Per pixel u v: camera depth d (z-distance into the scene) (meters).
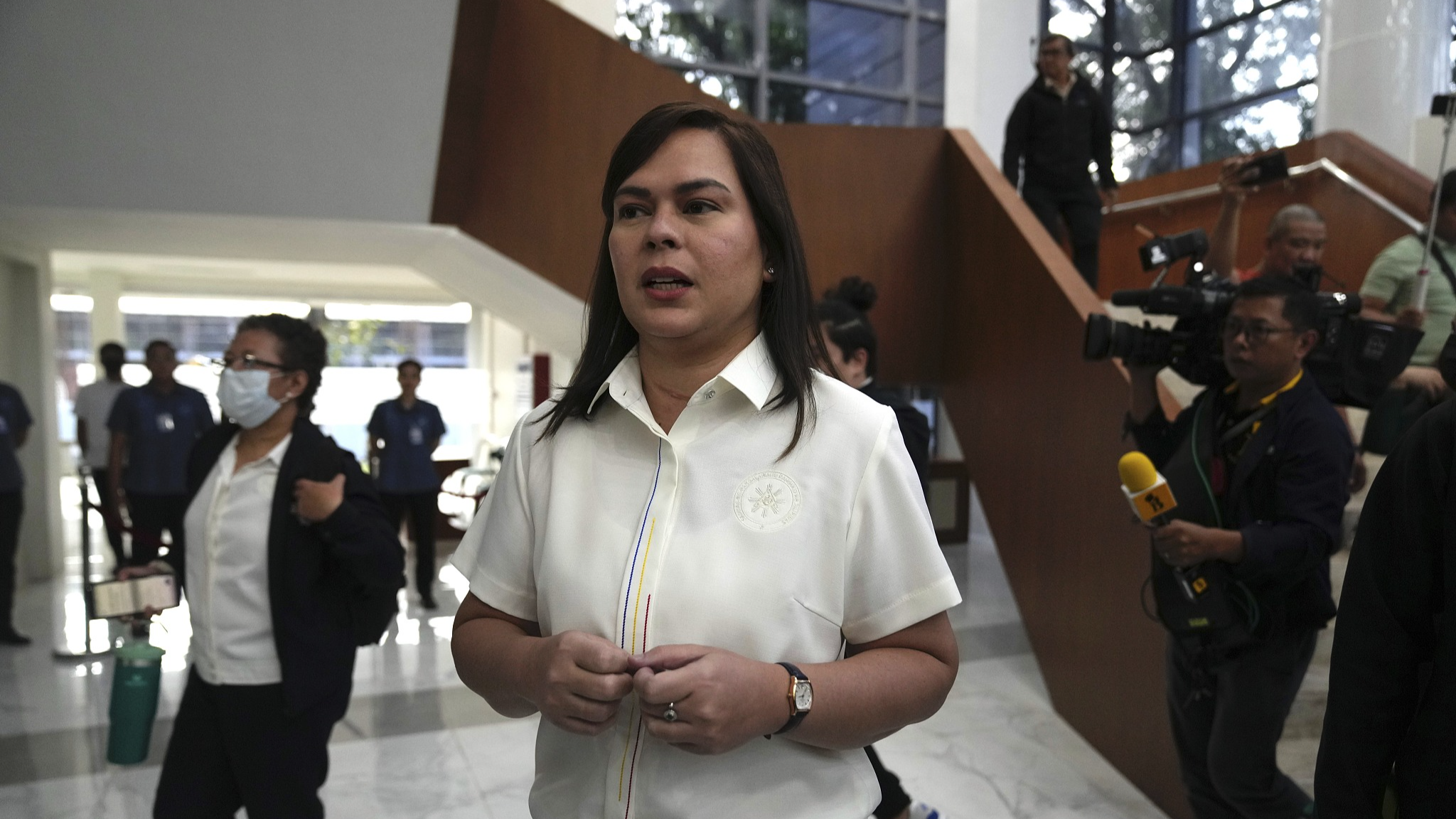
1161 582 2.08
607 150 4.60
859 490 0.89
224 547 1.87
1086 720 3.27
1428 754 1.05
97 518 8.45
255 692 1.86
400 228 4.69
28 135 3.91
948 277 4.91
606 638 0.87
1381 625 1.12
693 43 9.04
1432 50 4.87
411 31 3.98
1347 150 4.57
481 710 3.60
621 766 0.88
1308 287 2.23
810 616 0.87
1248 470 2.03
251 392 1.84
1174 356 2.28
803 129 4.95
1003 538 4.02
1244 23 9.06
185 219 4.50
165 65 3.83
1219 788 2.08
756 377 0.92
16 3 3.53
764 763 0.87
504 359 12.42
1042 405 3.68
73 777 2.99
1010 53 9.80
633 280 0.89
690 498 0.88
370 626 1.98
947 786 2.94
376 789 2.93
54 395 6.14
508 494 1.02
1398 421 2.71
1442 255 3.06
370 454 5.30
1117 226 6.31
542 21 4.44
